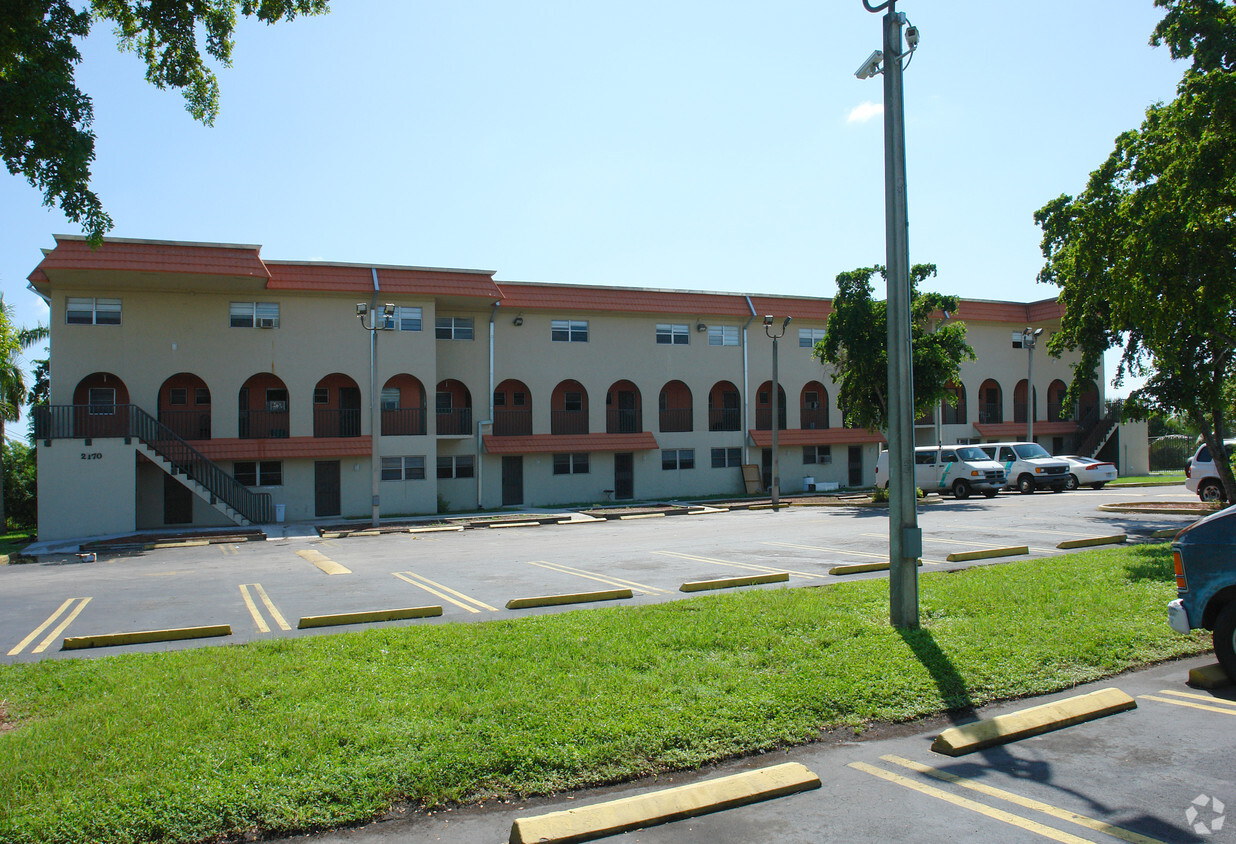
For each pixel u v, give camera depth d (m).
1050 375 43.03
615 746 5.14
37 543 22.88
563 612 9.26
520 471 33.31
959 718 6.01
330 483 29.08
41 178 7.25
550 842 4.03
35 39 7.16
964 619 8.34
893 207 8.36
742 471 37.28
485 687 6.21
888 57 8.41
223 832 4.20
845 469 39.88
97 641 8.44
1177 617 6.79
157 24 8.70
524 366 33.44
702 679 6.44
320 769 4.74
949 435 40.69
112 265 24.48
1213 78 11.93
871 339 28.72
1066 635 7.69
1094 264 15.27
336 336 29.19
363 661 7.04
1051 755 5.20
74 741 5.09
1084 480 32.84
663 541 18.22
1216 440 16.75
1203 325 13.37
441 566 14.69
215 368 27.61
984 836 4.11
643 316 35.59
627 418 35.84
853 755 5.31
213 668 6.80
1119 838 4.04
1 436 33.22
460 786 4.68
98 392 27.78
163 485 26.80
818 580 11.76
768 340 38.06
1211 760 5.04
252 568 15.20
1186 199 12.55
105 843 4.04
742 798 4.55
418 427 30.42
